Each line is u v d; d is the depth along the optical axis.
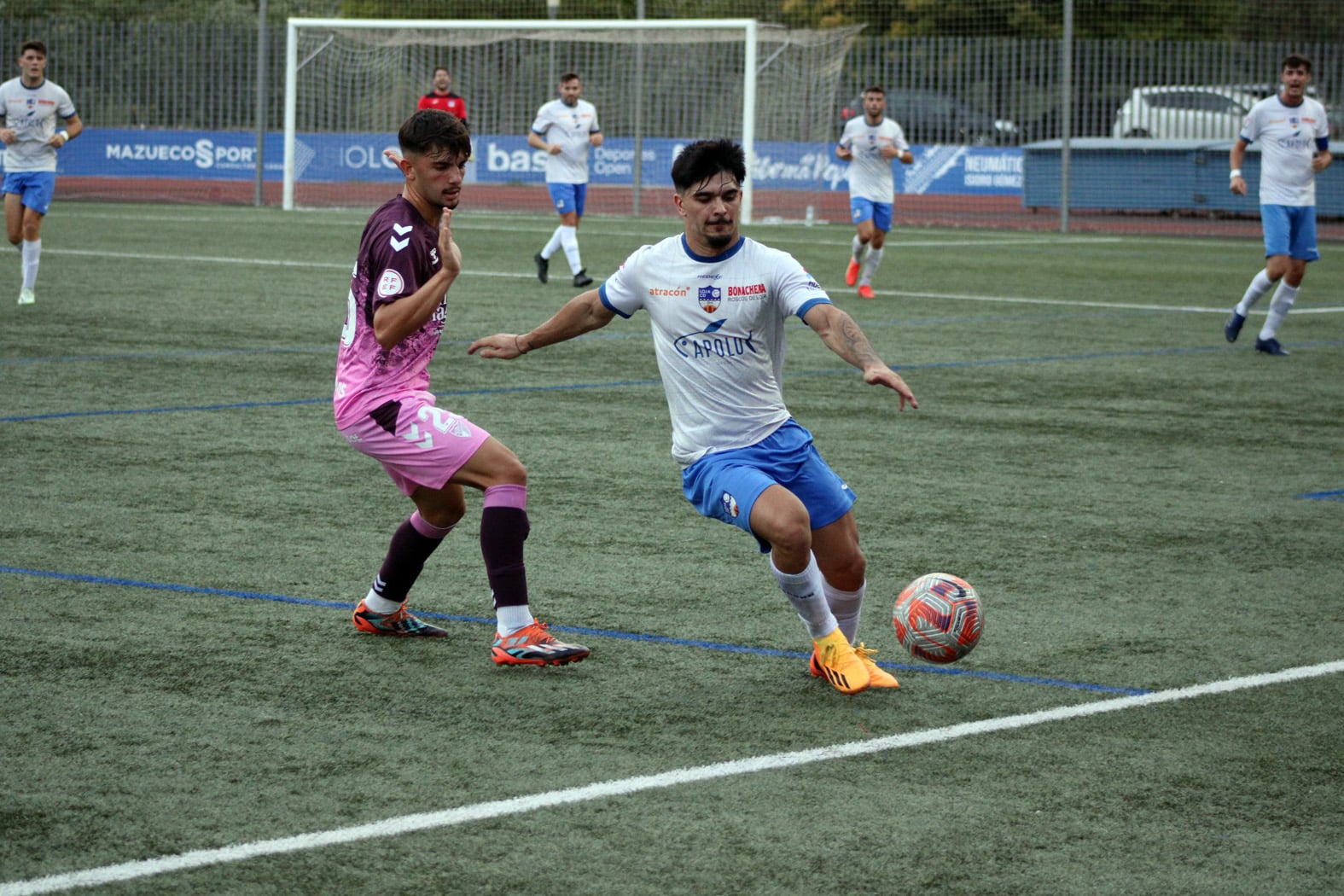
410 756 11.02
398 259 13.08
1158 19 92.12
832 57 84.75
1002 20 93.56
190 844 9.40
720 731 11.66
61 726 11.48
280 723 11.67
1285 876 9.24
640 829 9.76
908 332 38.91
